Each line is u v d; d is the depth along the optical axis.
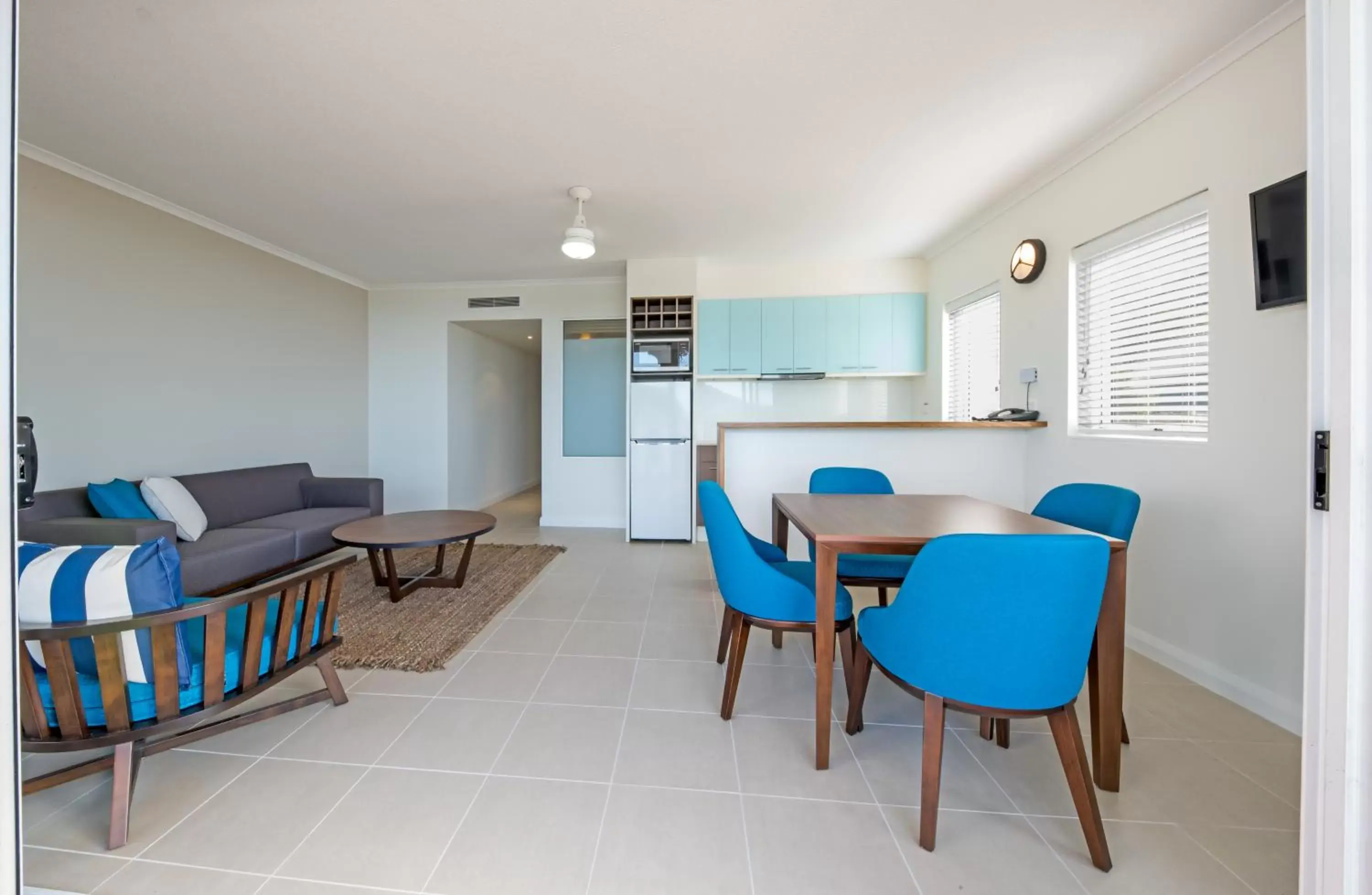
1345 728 0.76
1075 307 2.90
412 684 2.18
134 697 1.41
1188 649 2.23
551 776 1.61
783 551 2.55
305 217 3.67
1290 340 1.84
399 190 3.24
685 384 4.77
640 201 3.45
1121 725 1.54
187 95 2.28
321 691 1.96
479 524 3.31
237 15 1.82
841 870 1.28
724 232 4.07
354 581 3.52
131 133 2.58
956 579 1.24
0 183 0.73
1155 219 2.39
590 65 2.11
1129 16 1.86
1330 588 0.77
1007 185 3.24
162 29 1.88
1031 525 1.78
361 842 1.35
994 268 3.68
